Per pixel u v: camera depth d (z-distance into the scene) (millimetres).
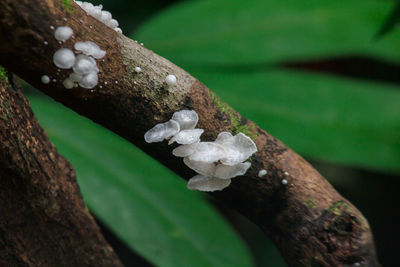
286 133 520
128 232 484
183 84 405
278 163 417
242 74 533
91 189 487
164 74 403
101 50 392
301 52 537
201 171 407
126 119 404
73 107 403
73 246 436
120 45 397
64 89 395
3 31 381
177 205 498
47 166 422
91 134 505
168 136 402
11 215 419
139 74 400
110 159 499
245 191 419
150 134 404
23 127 410
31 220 423
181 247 487
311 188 418
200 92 408
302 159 423
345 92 524
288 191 418
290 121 521
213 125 411
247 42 537
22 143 409
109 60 395
